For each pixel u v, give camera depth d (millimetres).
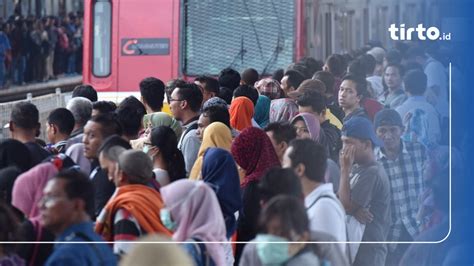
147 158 12945
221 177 13664
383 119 14266
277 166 13492
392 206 13875
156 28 27250
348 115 14414
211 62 26203
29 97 18203
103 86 27922
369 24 15289
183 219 12625
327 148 14164
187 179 13914
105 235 12594
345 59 15703
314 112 14648
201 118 15992
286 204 12977
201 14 26344
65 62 20500
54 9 20000
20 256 12375
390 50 14844
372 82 14781
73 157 14266
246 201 13617
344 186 13750
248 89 18266
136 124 15797
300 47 20875
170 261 11195
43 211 12320
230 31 25734
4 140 13797
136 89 27656
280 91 19266
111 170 13164
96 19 27859
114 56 27875
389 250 13867
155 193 12805
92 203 12430
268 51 24656
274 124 14062
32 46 18844
